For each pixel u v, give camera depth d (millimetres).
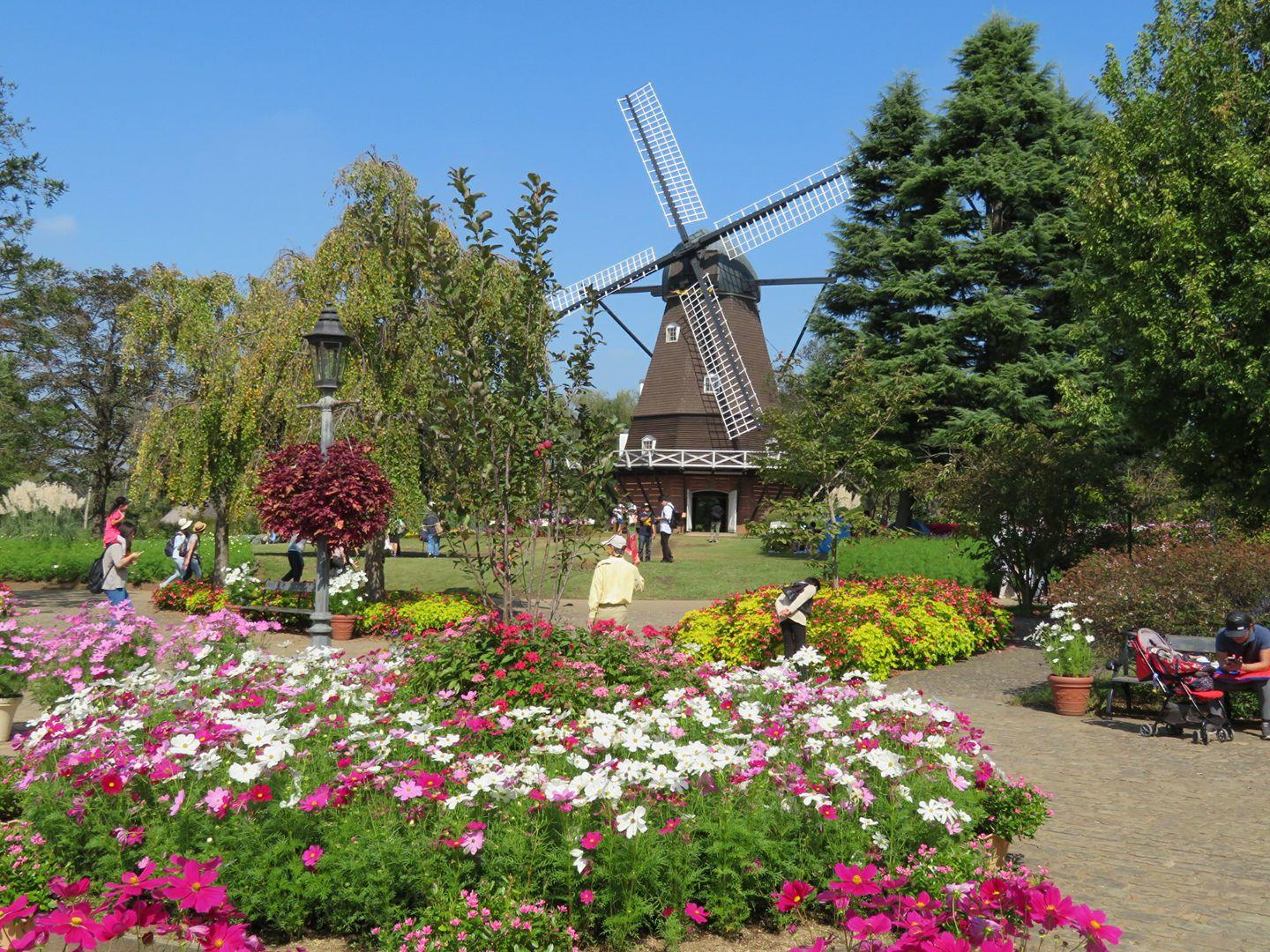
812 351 44250
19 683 8906
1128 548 21812
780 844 4996
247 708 6562
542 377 11414
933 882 4738
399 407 19500
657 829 4879
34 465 44031
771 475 24562
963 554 24344
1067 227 30500
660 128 47000
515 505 10875
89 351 45688
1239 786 8547
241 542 29656
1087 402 19109
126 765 5109
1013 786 6059
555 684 8641
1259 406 15805
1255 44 17172
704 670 9164
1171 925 5410
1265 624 11945
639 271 46625
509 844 4699
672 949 4676
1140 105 18156
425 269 10906
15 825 5504
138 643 9281
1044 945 4902
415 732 5723
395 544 36438
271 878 4684
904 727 6219
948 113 32938
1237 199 16156
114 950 4605
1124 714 11922
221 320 22828
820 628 14141
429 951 4328
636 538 25703
